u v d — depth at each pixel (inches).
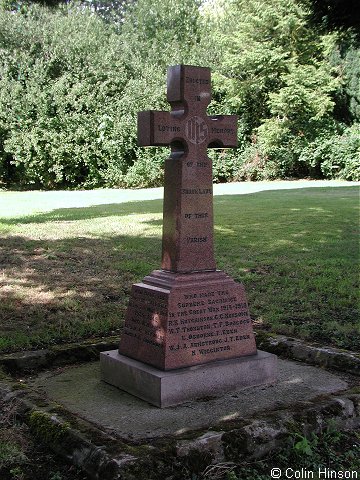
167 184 184.2
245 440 143.2
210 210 185.8
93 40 960.9
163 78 969.5
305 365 204.8
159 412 162.9
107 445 136.5
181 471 132.4
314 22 418.9
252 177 1055.6
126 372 178.4
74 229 454.0
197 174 182.9
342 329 233.5
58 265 338.3
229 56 1047.6
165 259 185.6
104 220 503.2
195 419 157.8
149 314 178.4
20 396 166.4
